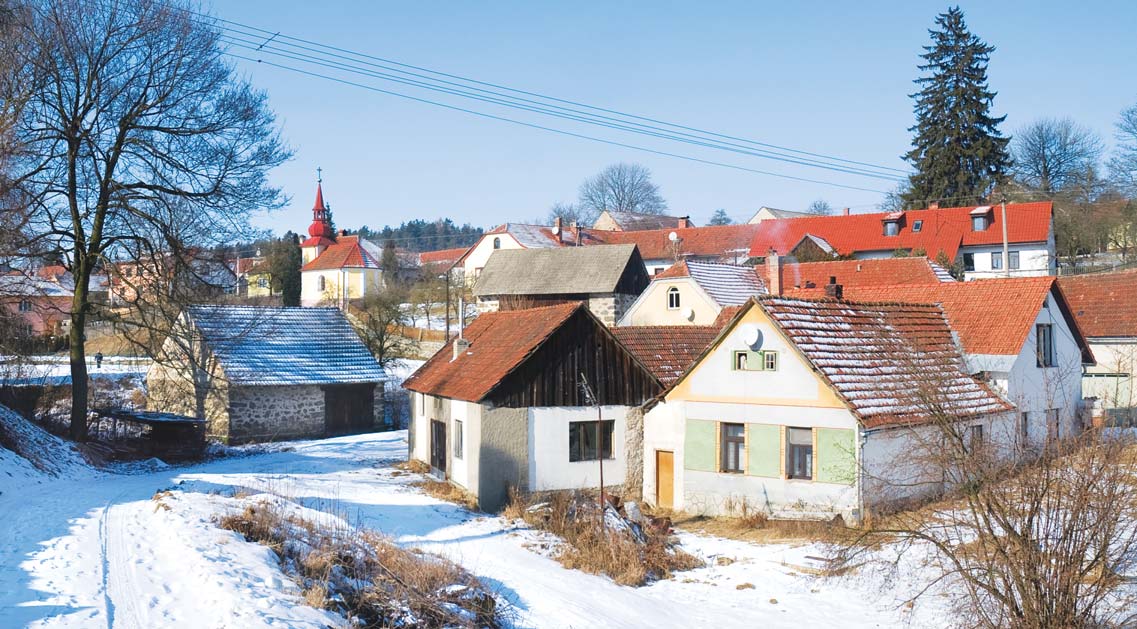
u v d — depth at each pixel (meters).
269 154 37.78
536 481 27.80
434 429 32.88
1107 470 14.20
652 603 18.08
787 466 25.55
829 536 22.44
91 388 46.12
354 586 15.82
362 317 69.69
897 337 28.06
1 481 24.80
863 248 74.19
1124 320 40.47
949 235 71.69
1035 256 68.94
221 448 41.94
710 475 26.75
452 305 80.62
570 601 17.66
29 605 12.73
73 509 20.98
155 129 35.41
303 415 46.94
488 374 28.34
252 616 12.48
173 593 13.62
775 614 17.61
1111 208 73.81
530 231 92.75
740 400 26.30
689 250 85.38
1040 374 30.17
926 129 80.62
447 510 26.36
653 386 29.52
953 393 25.94
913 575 19.03
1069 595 14.30
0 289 33.88
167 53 34.97
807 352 25.14
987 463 15.51
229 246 38.53
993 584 14.80
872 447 24.30
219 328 46.62
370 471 34.06
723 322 36.66
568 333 28.45
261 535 18.08
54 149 33.81
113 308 40.75
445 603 15.79
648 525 23.92
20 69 31.81
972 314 30.64
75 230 35.88
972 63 80.06
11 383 37.12
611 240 92.00
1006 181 79.62
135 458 37.06
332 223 119.31
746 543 23.28
